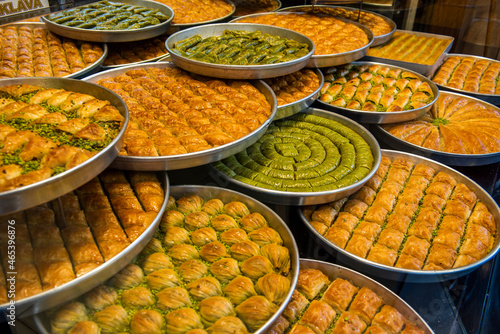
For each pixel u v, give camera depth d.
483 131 3.54
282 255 2.17
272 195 2.52
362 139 3.12
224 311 1.89
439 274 2.26
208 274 2.13
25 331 1.61
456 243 2.50
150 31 3.63
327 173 2.76
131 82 2.99
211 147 2.38
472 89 4.21
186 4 4.97
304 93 3.35
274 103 2.76
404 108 3.64
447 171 3.09
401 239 2.52
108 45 4.02
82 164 1.66
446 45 4.91
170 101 2.79
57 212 2.06
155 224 2.06
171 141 2.40
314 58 3.49
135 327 1.79
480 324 2.25
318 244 2.52
